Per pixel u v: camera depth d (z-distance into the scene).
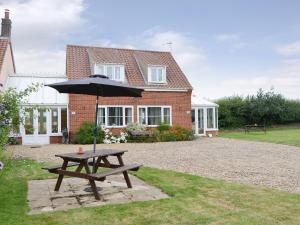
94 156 8.38
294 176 11.03
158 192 8.53
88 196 8.16
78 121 27.02
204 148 20.64
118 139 26.09
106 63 28.72
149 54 33.72
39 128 26.14
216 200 7.62
